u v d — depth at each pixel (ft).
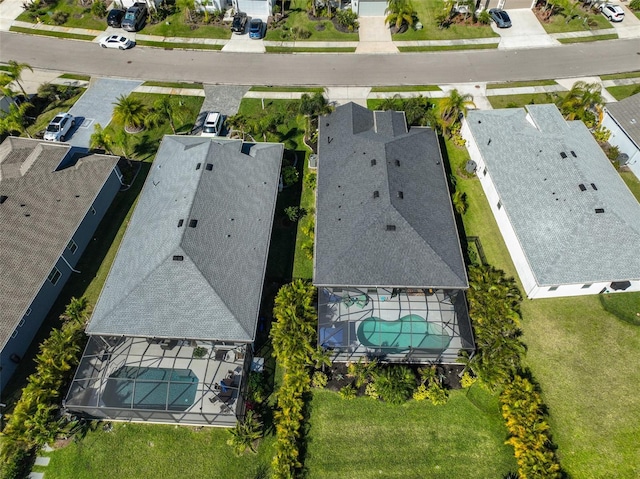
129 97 173.78
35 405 95.50
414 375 106.22
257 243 118.21
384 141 135.33
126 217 139.23
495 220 137.49
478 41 200.03
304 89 177.99
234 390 102.27
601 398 104.83
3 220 119.24
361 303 113.29
